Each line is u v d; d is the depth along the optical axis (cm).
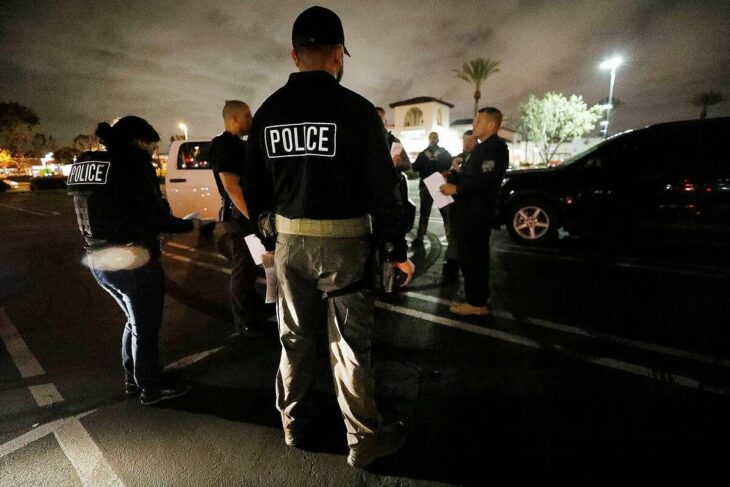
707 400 224
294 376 180
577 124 3152
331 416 216
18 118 3797
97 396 239
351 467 180
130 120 192
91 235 188
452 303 380
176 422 213
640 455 183
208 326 342
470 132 452
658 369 258
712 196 479
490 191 304
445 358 276
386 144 149
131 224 190
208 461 184
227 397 236
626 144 533
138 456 188
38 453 191
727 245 484
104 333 335
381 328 326
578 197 562
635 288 411
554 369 260
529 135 3434
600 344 293
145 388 223
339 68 158
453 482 170
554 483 168
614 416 212
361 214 155
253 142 158
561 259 532
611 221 545
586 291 405
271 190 168
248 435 202
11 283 494
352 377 164
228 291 440
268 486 170
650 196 514
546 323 330
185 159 759
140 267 198
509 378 250
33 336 331
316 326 175
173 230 208
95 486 170
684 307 359
